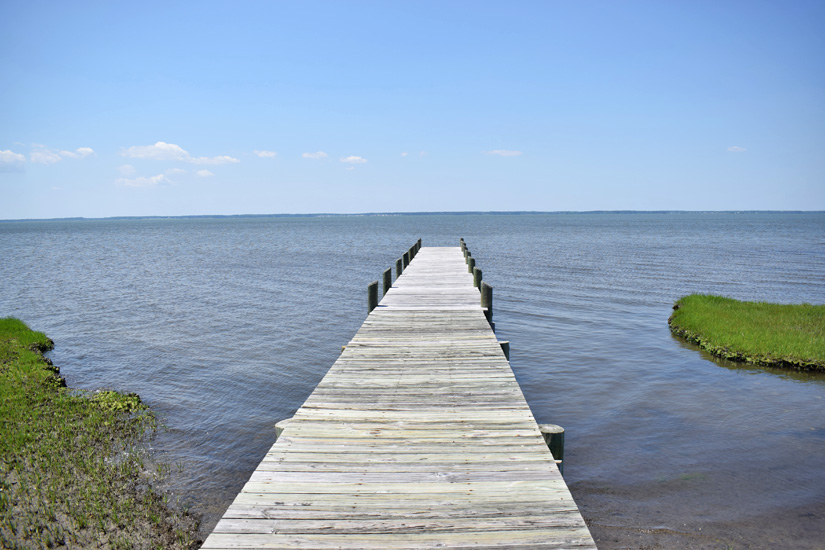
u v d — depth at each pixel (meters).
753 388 12.14
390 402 6.53
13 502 6.93
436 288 15.61
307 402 6.54
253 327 19.17
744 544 6.34
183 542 6.27
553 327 18.47
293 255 52.03
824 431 9.70
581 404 11.16
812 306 19.88
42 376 12.52
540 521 3.96
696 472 8.19
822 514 7.00
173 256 52.28
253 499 4.26
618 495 7.52
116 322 20.30
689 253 50.03
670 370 13.52
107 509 6.89
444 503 4.21
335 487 4.45
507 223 193.25
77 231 151.25
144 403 11.41
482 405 6.43
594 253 50.56
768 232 98.38
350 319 20.53
